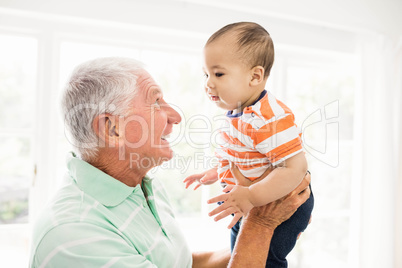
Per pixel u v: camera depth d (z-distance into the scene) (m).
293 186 0.84
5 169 1.74
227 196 0.82
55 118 1.53
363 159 2.00
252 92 0.91
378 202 1.91
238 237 0.92
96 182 0.78
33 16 1.43
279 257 0.97
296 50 1.93
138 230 0.79
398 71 1.88
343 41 1.97
